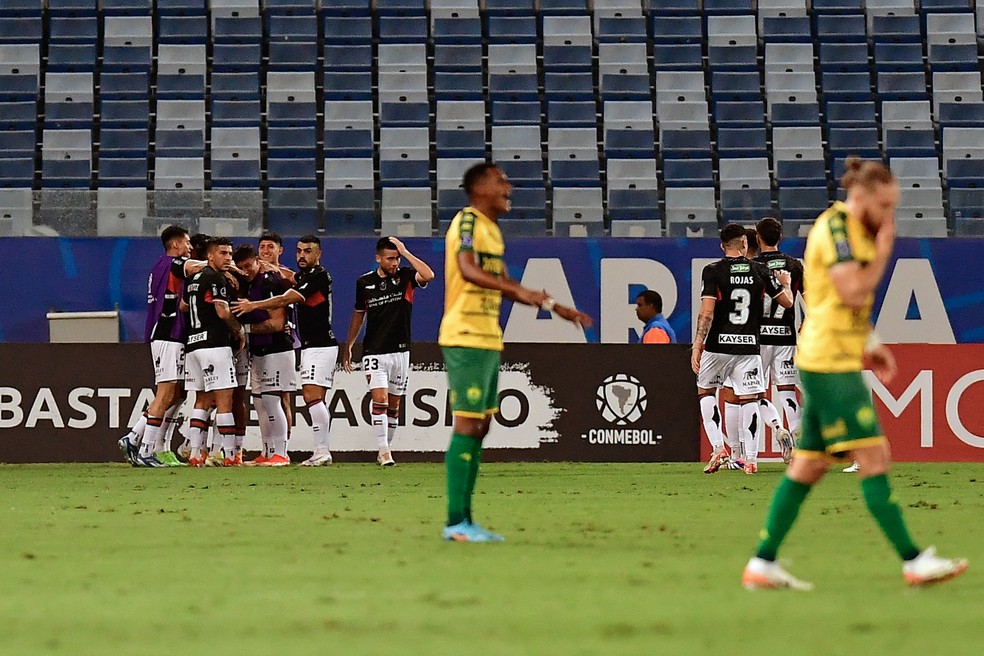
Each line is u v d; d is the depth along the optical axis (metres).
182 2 90.88
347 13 92.25
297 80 86.75
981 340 65.69
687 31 91.50
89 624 14.02
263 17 91.81
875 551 21.38
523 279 64.81
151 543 22.41
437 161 81.19
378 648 12.49
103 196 65.00
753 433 44.44
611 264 64.94
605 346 53.84
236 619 14.30
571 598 15.87
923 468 49.06
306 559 19.92
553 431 53.56
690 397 53.84
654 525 25.88
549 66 89.25
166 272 49.25
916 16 92.00
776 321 45.66
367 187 79.44
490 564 19.25
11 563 19.62
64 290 64.00
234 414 51.34
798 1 93.50
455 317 22.70
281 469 46.97
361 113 84.94
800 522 26.73
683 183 80.75
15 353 52.66
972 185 82.38
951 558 20.75
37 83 84.31
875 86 89.62
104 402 52.88
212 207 65.38
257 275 50.12
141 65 86.62
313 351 49.47
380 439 49.16
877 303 65.69
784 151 82.88
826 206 77.75
